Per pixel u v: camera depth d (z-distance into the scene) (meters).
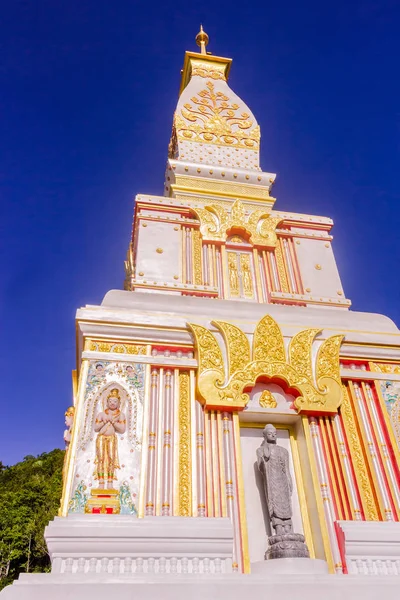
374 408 7.24
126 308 7.33
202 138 11.45
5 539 29.33
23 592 4.15
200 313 7.54
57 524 5.02
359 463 6.70
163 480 5.95
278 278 9.39
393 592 4.70
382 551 5.71
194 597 4.33
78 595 4.20
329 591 4.59
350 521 5.93
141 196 9.71
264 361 7.14
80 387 6.34
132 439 6.15
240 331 7.32
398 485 6.48
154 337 7.04
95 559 4.93
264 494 6.50
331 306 9.06
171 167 10.59
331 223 10.43
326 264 9.80
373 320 8.37
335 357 7.44
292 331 7.61
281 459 6.31
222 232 9.61
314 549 6.09
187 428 6.48
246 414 6.85
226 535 5.33
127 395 6.48
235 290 9.03
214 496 5.97
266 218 10.09
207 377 6.80
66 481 5.62
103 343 6.82
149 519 5.30
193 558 5.17
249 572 5.45
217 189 10.55
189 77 13.72
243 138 11.77
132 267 9.84
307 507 6.44
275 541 5.72
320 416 6.99
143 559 5.05
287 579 4.73
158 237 9.30
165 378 6.82
